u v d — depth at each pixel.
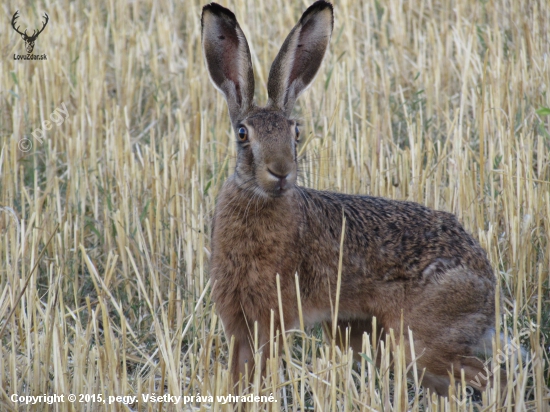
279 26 21.38
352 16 21.08
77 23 21.14
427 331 11.69
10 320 12.48
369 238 11.80
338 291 10.60
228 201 11.16
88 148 17.06
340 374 10.45
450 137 17.17
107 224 14.51
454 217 12.39
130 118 18.75
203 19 11.64
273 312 10.94
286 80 11.71
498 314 10.74
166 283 14.19
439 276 11.59
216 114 18.23
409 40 21.61
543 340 11.93
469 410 10.56
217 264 11.37
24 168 16.42
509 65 18.53
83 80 18.56
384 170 15.55
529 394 11.60
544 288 13.48
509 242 13.79
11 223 13.53
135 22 22.31
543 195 14.52
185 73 19.53
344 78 18.56
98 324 13.33
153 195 14.91
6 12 21.48
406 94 19.39
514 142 16.19
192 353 11.84
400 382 10.29
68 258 14.28
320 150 15.55
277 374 10.35
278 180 10.55
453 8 21.88
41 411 10.62
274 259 11.05
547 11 20.48
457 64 20.02
